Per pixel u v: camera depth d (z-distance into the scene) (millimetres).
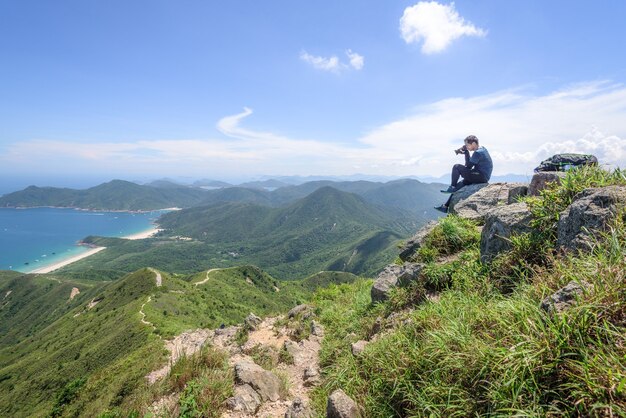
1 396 59438
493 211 5875
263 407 4527
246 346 7961
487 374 2605
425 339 3717
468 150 11203
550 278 3232
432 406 2803
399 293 6180
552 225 4562
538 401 2207
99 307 103438
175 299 94438
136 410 4773
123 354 52562
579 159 6871
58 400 17875
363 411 3461
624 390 1963
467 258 6004
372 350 4355
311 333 8094
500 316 3059
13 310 164500
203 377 4801
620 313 2379
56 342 81500
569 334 2336
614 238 2959
